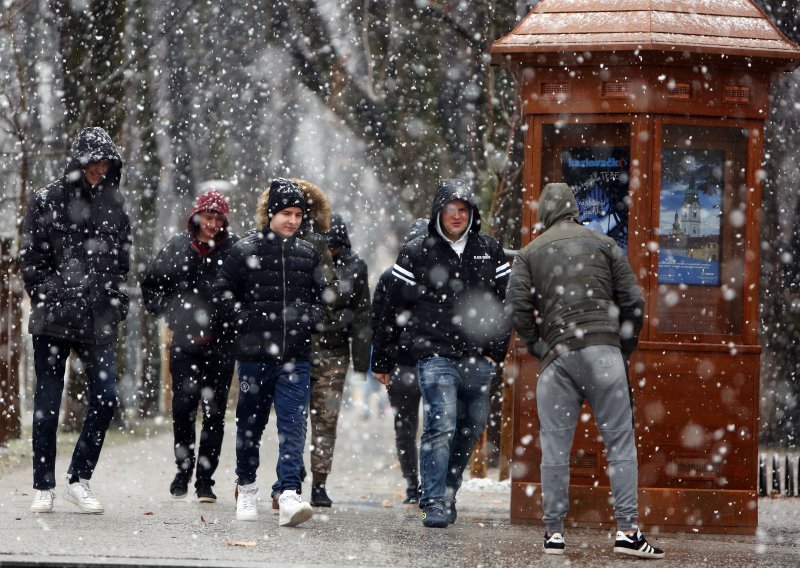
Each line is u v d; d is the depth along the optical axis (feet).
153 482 112.16
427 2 154.40
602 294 66.69
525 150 81.41
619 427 65.57
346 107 175.11
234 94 205.46
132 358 198.39
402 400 89.97
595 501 78.33
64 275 76.18
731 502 78.38
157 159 179.11
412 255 77.05
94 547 60.44
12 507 80.38
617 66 79.36
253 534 68.69
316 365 88.33
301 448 74.84
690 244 79.92
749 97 79.87
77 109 162.71
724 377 79.10
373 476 129.59
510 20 144.97
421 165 164.35
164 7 177.99
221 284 75.25
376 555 61.21
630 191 79.30
